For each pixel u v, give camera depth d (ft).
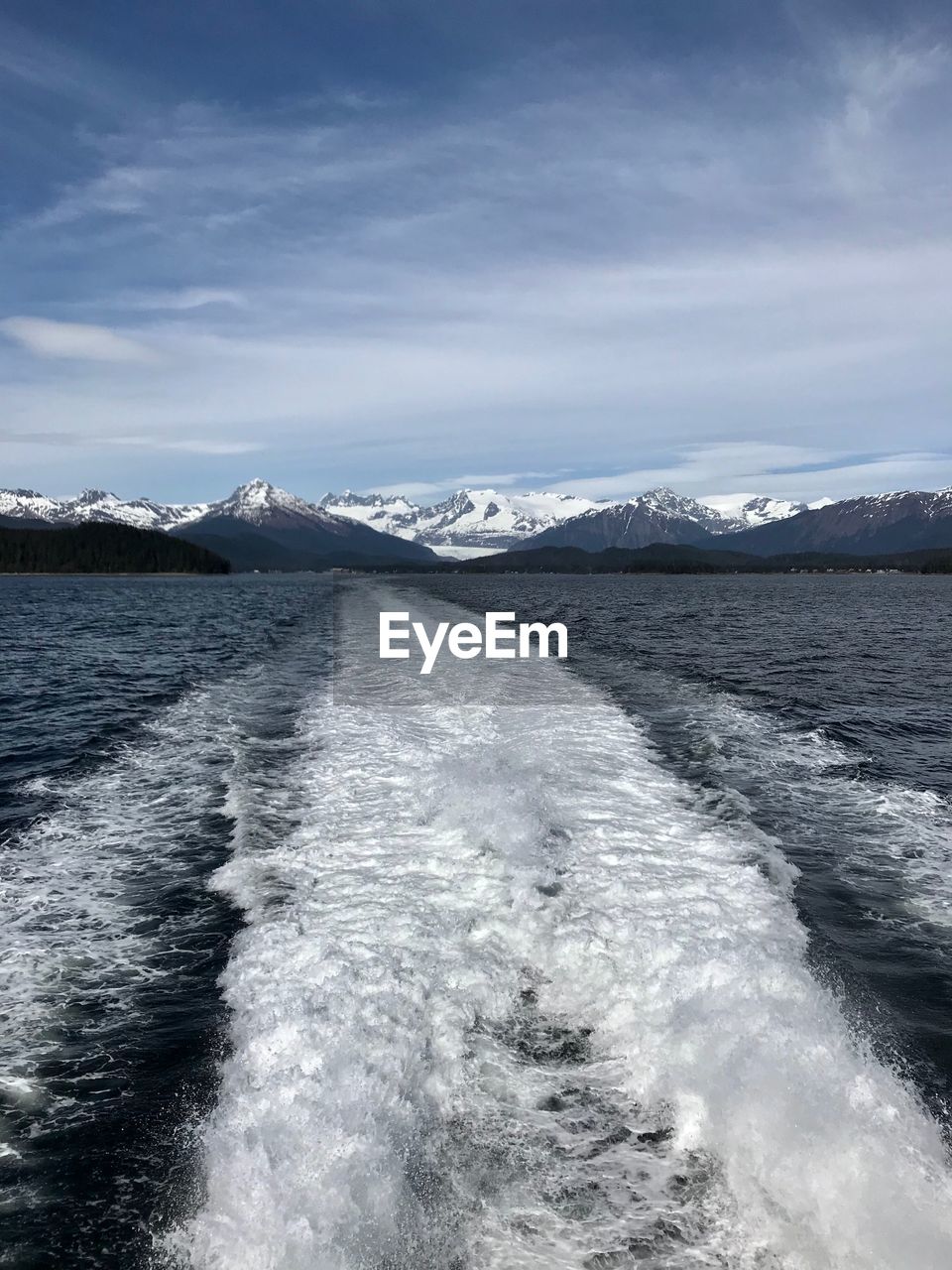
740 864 24.91
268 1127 13.21
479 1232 11.55
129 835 28.78
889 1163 12.39
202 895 23.67
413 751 38.81
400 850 25.55
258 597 262.06
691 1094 13.98
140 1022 17.47
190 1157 13.56
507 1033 16.06
